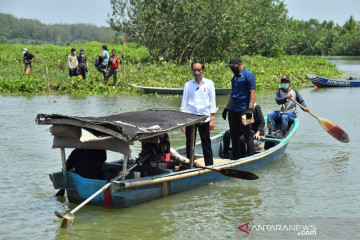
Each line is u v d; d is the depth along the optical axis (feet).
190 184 24.59
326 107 55.11
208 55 101.86
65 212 21.67
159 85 71.97
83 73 73.56
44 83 70.59
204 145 26.45
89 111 50.01
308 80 92.02
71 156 22.70
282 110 34.91
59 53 116.98
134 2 97.19
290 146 35.14
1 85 68.69
